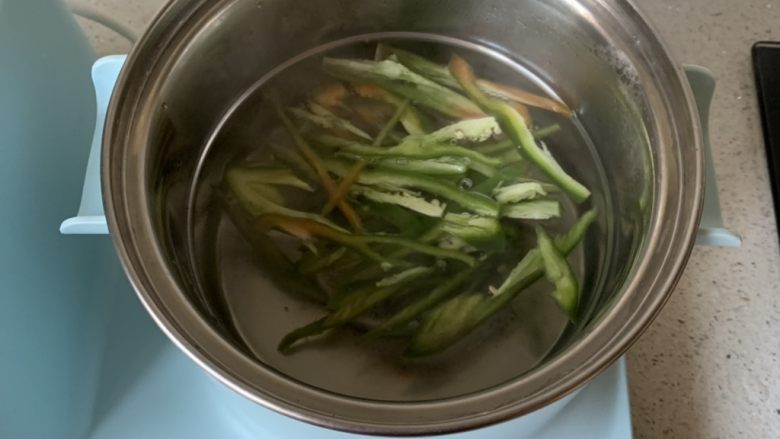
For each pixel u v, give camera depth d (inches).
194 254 14.5
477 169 15.4
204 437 14.6
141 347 15.5
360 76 16.6
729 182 18.8
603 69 14.8
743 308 17.4
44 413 13.4
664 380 16.7
